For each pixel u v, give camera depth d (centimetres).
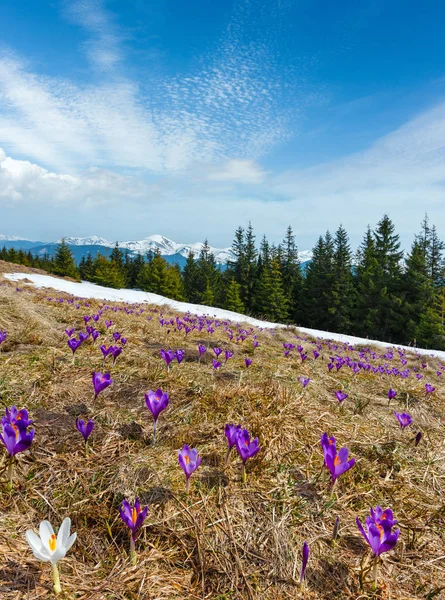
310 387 441
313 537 187
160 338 638
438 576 174
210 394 340
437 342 2912
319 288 4316
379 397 475
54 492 199
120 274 5719
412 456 288
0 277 1848
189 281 6134
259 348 728
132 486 203
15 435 186
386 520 160
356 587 163
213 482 217
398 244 4384
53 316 698
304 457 259
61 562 156
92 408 294
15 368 361
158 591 147
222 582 157
